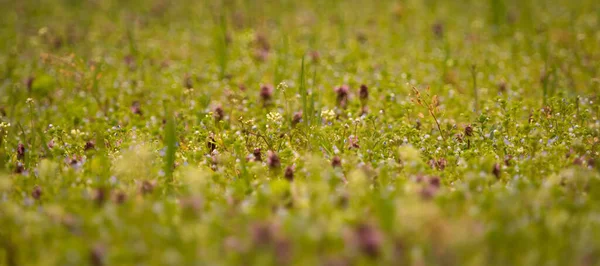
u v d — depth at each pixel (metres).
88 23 15.34
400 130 6.39
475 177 4.78
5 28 15.23
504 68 9.82
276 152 6.17
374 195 4.52
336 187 4.95
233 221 4.14
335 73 9.46
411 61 10.55
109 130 6.72
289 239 3.73
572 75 8.99
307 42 12.26
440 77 9.30
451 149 5.95
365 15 14.88
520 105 6.88
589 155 5.71
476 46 11.40
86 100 8.50
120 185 5.04
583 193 4.73
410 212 3.80
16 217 4.36
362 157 5.67
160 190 5.02
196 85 9.22
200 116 7.19
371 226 3.85
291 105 7.86
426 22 13.80
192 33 13.45
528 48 10.86
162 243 3.91
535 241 3.82
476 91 7.99
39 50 12.07
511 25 12.70
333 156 5.77
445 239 3.66
